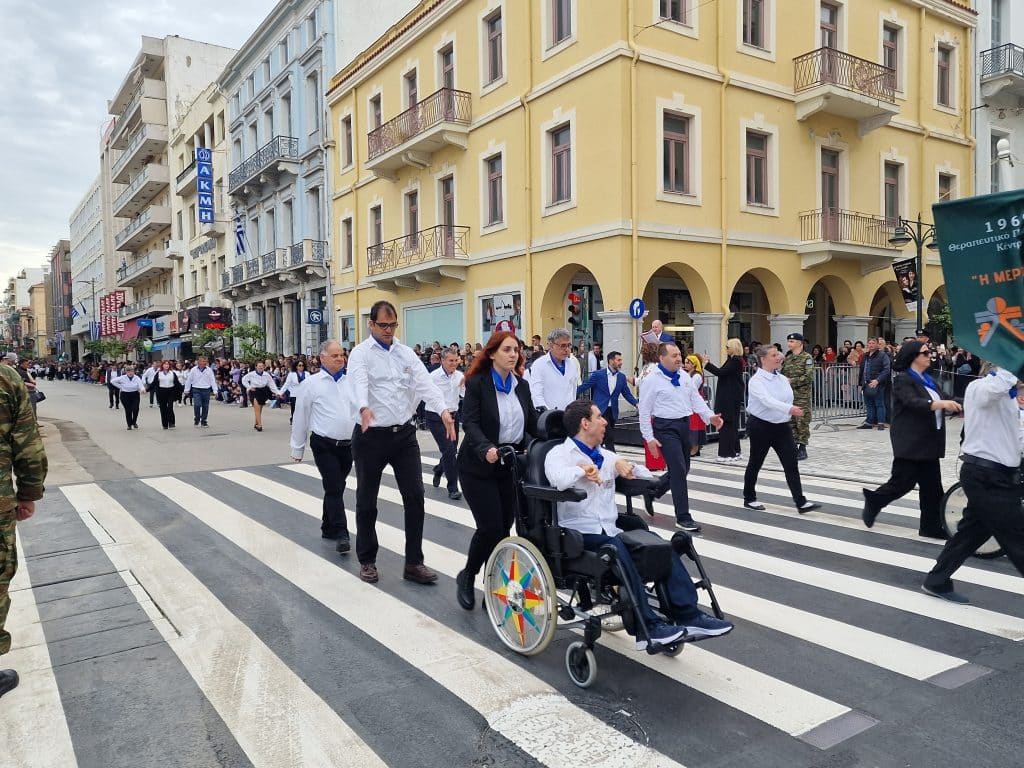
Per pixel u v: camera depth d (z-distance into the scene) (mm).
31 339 127250
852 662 4004
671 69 16453
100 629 4676
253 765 3096
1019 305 4516
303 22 29484
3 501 3727
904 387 6434
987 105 23625
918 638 4324
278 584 5531
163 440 15031
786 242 18594
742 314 21891
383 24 28859
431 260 20484
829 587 5262
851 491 8805
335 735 3326
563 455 3980
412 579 5574
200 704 3650
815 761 3041
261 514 7934
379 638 4453
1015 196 4547
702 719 3404
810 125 19000
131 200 55906
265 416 21438
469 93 20359
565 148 17516
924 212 21969
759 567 5758
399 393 5484
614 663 4051
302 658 4176
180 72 48625
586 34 16500
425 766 3064
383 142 23266
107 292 71312
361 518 5566
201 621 4777
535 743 3219
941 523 6496
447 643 4367
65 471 10875
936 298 22656
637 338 16031
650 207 16172
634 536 3834
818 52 18234
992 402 4613
